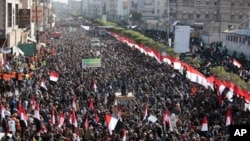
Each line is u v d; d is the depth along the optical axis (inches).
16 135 924.0
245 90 1437.0
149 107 1300.4
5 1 2052.2
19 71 1820.9
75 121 1048.8
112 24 6122.1
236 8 5059.1
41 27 3550.7
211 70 1973.4
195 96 1503.4
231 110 1261.1
